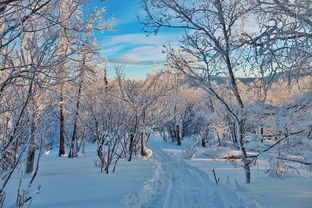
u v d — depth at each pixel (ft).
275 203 18.95
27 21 14.28
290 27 14.11
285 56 14.14
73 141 56.39
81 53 17.35
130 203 20.59
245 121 26.14
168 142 110.42
